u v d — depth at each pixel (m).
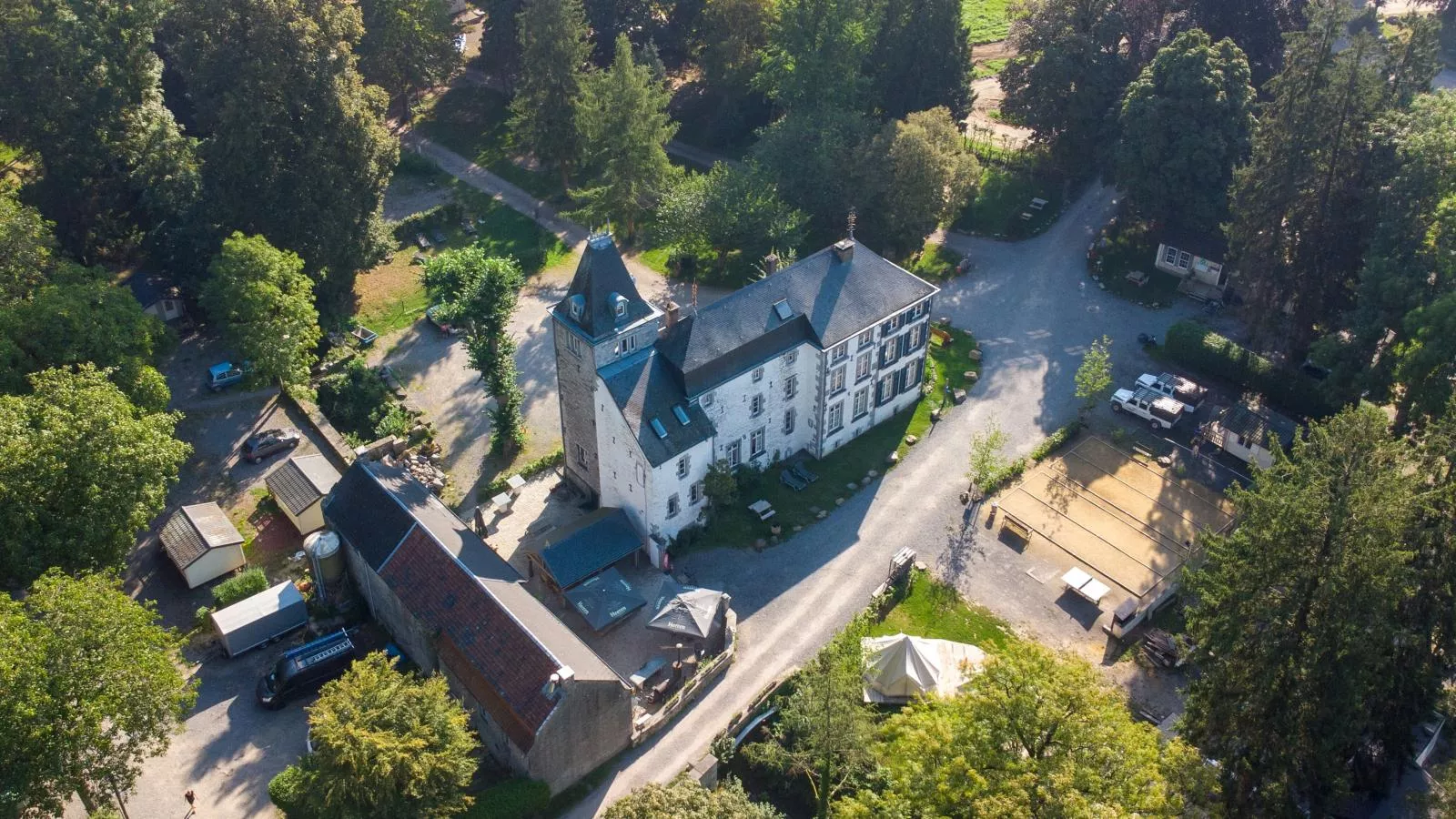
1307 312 106.81
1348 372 98.31
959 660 79.69
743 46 149.00
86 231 118.88
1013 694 59.09
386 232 121.19
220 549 84.94
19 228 94.00
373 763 58.81
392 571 79.00
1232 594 65.19
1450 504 66.81
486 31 162.38
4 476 72.75
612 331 83.69
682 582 88.38
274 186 109.25
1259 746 65.81
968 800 57.56
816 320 94.25
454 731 63.28
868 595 87.62
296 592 82.19
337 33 114.06
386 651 81.44
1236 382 109.88
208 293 101.81
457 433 104.38
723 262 128.62
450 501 95.81
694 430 86.75
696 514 91.88
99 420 76.81
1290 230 105.75
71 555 74.81
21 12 109.69
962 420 106.19
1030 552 92.19
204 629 81.88
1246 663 65.00
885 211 122.75
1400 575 62.03
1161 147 120.00
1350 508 59.59
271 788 67.44
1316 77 102.31
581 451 93.25
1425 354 87.88
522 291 126.25
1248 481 98.81
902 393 105.94
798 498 96.88
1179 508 96.25
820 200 124.81
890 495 97.62
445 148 155.12
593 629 82.81
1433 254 94.56
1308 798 68.94
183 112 137.38
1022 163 145.25
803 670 75.44
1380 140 100.38
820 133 125.44
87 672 60.84
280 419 103.56
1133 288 124.81
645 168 128.50
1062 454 102.62
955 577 89.81
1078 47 133.12
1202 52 117.38
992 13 199.00
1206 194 120.00
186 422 102.44
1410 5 181.00
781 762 71.31
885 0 137.25
